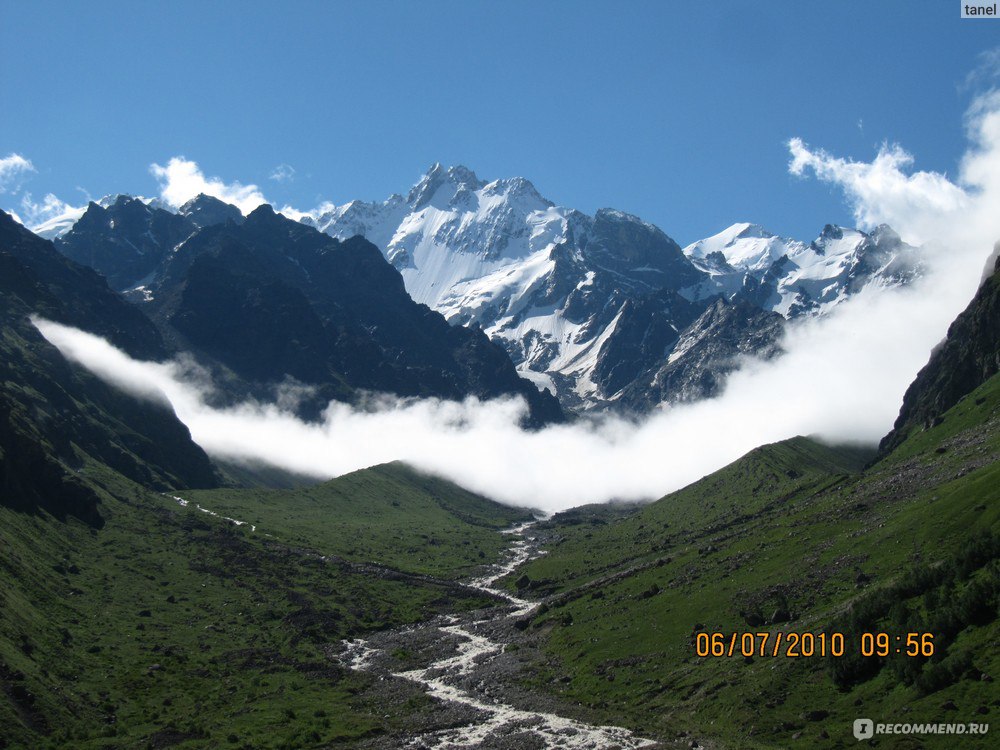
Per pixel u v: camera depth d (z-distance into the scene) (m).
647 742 114.50
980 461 163.00
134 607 194.00
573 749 115.38
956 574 113.31
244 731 132.25
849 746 98.56
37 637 156.88
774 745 104.25
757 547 170.75
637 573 192.88
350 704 147.50
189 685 155.00
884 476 190.50
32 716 127.62
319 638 192.25
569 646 160.88
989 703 93.69
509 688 147.62
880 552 139.50
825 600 132.75
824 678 113.69
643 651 145.38
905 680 104.19
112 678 151.75
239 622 197.50
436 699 146.62
